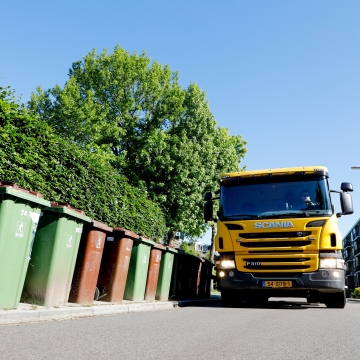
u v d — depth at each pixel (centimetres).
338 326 605
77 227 662
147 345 383
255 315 756
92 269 706
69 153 975
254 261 894
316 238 867
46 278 593
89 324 517
